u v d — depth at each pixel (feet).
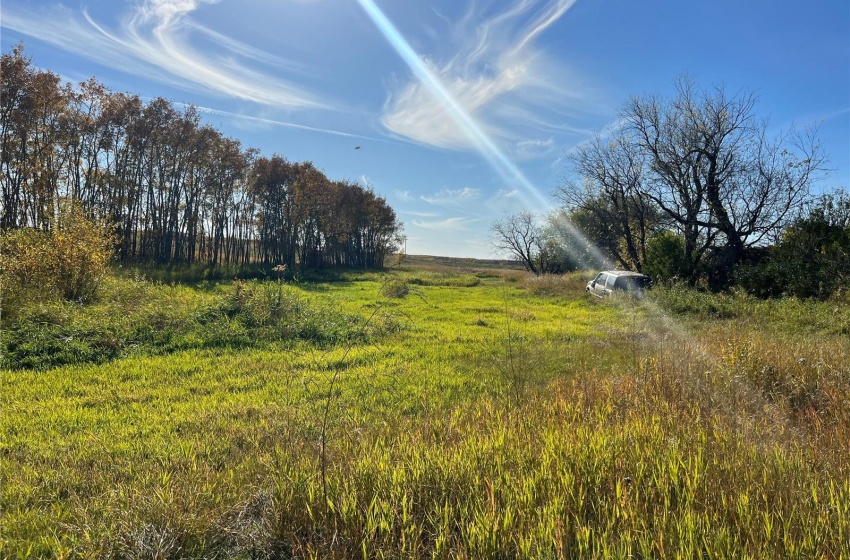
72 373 23.58
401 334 37.04
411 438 12.76
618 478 9.37
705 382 17.70
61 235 42.32
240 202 146.00
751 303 48.65
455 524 8.43
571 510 8.49
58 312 32.78
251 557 8.25
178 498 9.62
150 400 19.72
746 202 74.43
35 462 12.93
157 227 119.55
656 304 52.31
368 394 20.56
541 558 7.06
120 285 46.62
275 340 32.32
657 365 20.06
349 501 8.87
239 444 14.62
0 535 8.82
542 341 34.68
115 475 11.96
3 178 83.71
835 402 15.29
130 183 110.93
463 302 69.36
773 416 14.61
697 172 77.36
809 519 7.91
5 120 82.64
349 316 41.78
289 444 13.55
